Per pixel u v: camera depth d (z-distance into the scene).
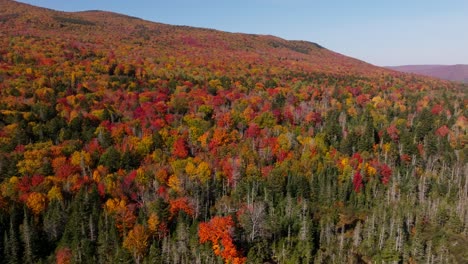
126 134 141.62
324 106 196.00
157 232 97.19
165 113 166.62
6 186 105.88
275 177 120.69
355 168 133.62
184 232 94.31
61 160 118.25
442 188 127.75
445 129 166.38
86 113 150.50
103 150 129.62
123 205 102.81
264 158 136.62
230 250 90.19
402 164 140.12
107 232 93.69
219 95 194.62
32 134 132.12
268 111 171.00
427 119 175.00
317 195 122.94
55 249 92.12
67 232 93.12
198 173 122.81
